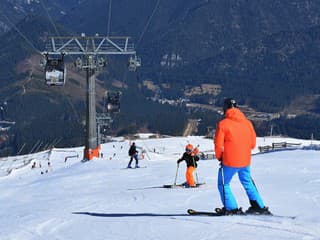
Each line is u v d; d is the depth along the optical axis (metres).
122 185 19.78
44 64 48.88
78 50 49.09
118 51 50.06
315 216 8.16
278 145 63.00
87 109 48.03
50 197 18.12
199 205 10.92
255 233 6.68
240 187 14.12
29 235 8.16
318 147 32.78
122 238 7.25
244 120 7.98
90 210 11.27
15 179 34.81
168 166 28.44
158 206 11.13
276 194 11.98
